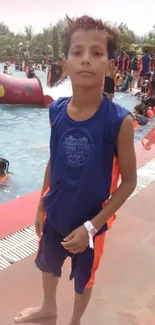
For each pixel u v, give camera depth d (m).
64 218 2.00
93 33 1.79
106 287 2.84
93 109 1.86
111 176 1.93
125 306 2.65
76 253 1.94
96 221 1.90
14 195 5.43
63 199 1.98
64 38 1.90
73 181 1.92
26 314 2.46
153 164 5.86
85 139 1.85
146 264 3.16
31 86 14.51
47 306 2.46
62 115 1.94
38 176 6.23
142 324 2.48
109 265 3.12
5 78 14.37
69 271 3.00
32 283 2.84
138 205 4.29
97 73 1.79
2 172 5.97
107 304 2.66
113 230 3.70
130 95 17.70
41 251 2.24
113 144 1.85
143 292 2.80
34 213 4.01
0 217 3.84
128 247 3.40
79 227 1.90
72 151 1.89
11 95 14.27
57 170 1.97
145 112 12.02
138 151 6.61
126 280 2.94
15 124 10.50
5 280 2.86
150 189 4.80
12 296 2.69
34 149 7.75
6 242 3.39
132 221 3.90
